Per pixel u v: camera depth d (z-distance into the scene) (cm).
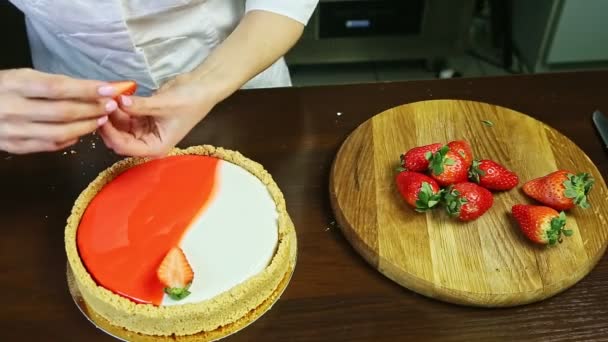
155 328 49
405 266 53
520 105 71
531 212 55
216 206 55
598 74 75
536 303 53
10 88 51
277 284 53
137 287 49
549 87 74
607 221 57
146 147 57
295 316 52
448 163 58
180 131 58
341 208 58
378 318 52
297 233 58
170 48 74
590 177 60
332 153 65
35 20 73
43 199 60
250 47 62
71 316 52
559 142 65
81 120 53
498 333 51
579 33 132
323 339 50
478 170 59
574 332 51
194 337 50
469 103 69
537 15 136
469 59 153
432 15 138
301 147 66
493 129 66
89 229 53
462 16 139
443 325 52
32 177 62
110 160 64
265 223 54
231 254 52
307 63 147
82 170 62
